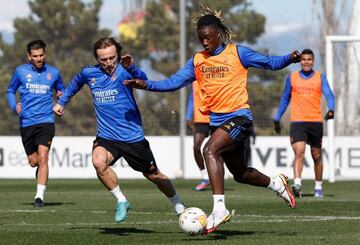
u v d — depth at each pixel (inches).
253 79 2992.1
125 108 1171.3
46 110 1716.3
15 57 3078.2
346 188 2370.8
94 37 3093.0
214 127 1138.0
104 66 1158.3
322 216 1412.4
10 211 1537.9
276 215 1432.1
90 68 1180.5
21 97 1728.6
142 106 3048.7
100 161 1152.2
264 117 2989.7
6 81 3075.8
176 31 3065.9
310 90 1940.2
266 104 2989.7
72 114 3078.2
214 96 1127.6
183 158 3024.1
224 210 1080.8
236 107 1121.4
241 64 1123.9
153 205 1674.5
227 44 1135.0
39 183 1674.5
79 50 3097.9
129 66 1131.9
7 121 3075.8
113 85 1168.8
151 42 3073.3
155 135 3051.2
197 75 1143.0
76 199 1881.2
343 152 2925.7
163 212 1504.7
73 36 3090.6
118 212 1152.2
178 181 2783.0
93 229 1218.0
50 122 1713.8
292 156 2928.2
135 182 2746.1
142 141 1179.3
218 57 1125.7
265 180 1171.9
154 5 3075.8
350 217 1391.5
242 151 1139.3
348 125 2977.4
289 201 1195.9
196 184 2588.6
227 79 1122.7
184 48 3031.5
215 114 1133.1
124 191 2226.9
